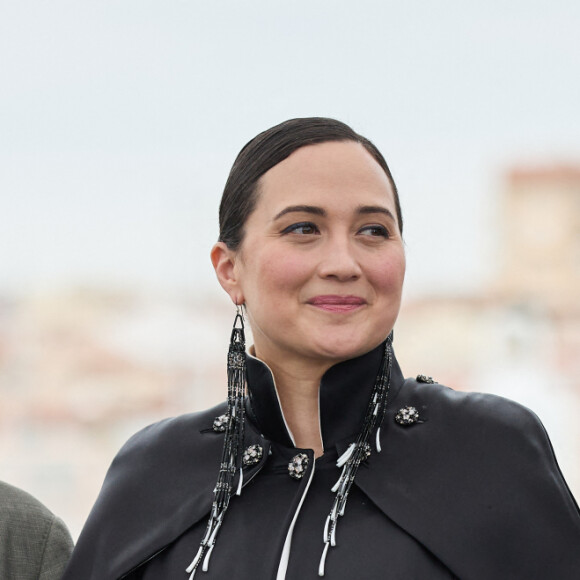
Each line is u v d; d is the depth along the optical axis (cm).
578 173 7912
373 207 600
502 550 582
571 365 6400
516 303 7206
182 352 6297
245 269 621
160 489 650
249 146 633
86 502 5575
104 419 6022
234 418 640
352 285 595
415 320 7156
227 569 597
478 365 6700
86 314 6906
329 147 609
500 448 597
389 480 599
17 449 5775
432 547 576
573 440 5284
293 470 614
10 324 6944
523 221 7812
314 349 598
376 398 619
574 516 593
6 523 714
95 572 644
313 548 587
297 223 600
